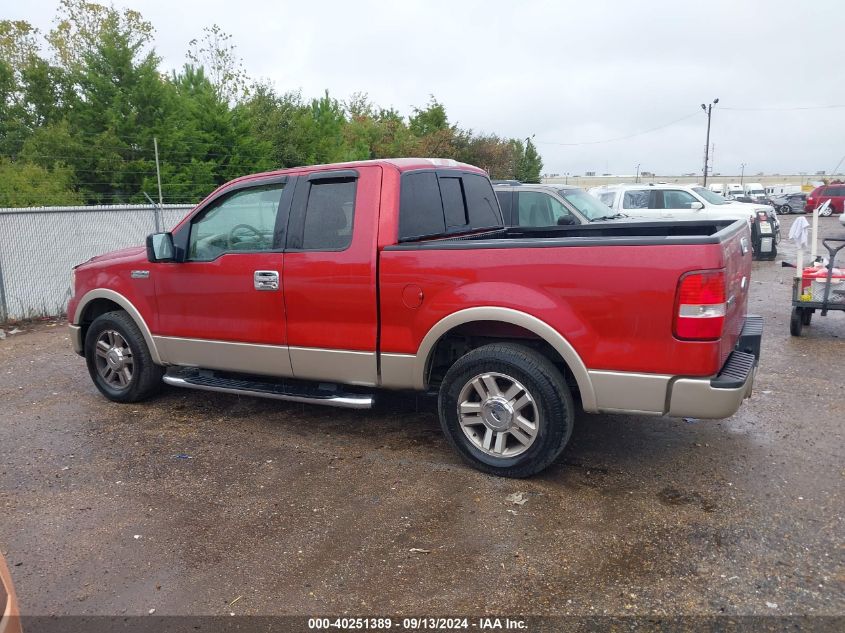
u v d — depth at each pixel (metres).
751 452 4.63
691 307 3.63
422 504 4.00
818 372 6.55
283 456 4.79
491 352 4.21
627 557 3.37
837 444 4.73
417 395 5.77
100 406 6.05
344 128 35.34
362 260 4.50
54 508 4.08
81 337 6.25
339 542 3.60
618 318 3.81
